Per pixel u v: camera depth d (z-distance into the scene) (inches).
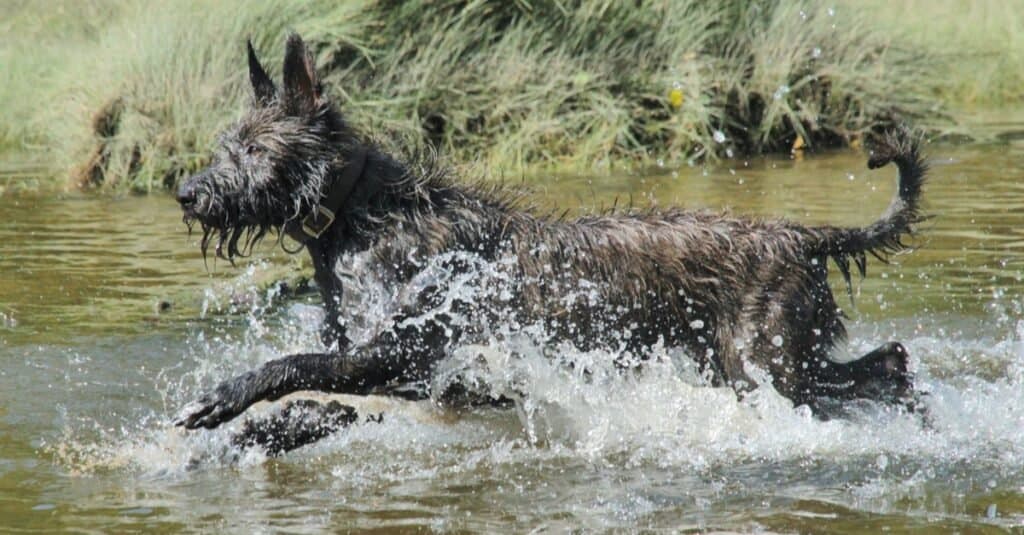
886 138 492.7
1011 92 1400.1
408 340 463.2
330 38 1033.5
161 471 439.2
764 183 951.0
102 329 613.3
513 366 487.5
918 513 386.3
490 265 482.9
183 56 1042.1
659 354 490.3
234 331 613.9
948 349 573.6
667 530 374.3
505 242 488.1
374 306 463.8
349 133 477.4
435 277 470.0
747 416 474.9
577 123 1059.9
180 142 1012.5
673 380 491.8
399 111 1023.6
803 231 487.2
